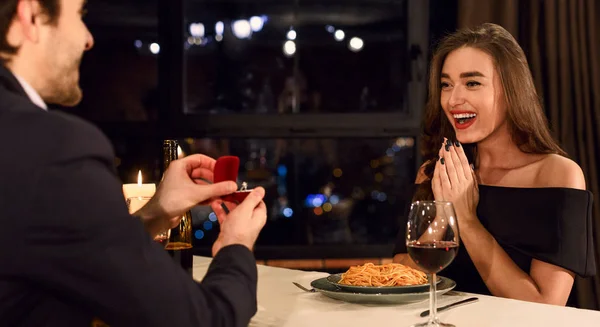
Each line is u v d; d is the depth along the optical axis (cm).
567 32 327
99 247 84
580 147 325
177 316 88
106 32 364
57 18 94
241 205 110
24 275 82
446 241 116
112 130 349
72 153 84
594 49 325
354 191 375
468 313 127
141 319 87
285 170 372
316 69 374
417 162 351
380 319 123
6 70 88
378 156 374
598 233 319
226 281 98
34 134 83
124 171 358
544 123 193
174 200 127
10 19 91
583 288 307
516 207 185
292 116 351
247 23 370
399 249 207
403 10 359
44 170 82
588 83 326
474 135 190
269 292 149
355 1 372
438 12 352
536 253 177
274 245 358
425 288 133
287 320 124
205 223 362
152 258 88
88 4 362
